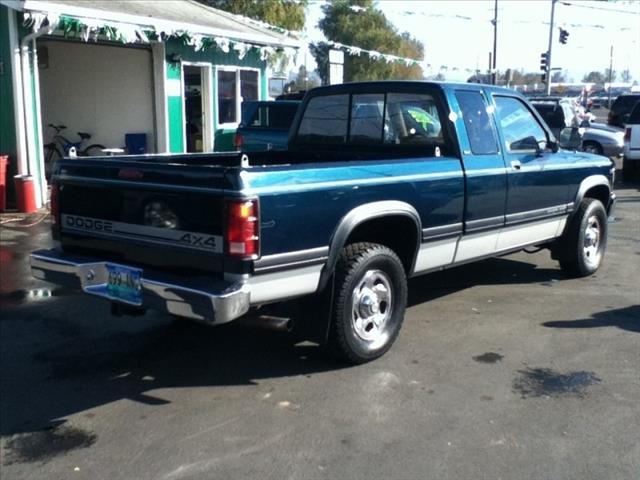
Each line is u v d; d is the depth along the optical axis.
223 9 25.28
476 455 3.84
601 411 4.38
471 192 5.72
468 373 4.97
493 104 6.16
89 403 4.52
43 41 13.70
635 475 3.64
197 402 4.53
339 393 4.64
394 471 3.68
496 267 8.12
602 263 8.37
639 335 5.78
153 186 4.45
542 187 6.60
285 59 21.78
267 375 4.95
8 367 5.11
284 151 6.86
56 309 6.47
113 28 11.76
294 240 4.37
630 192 15.02
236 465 3.75
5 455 3.88
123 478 3.63
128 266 4.56
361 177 4.77
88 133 15.60
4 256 8.44
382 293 5.15
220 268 4.21
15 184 10.98
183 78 15.09
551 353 5.36
